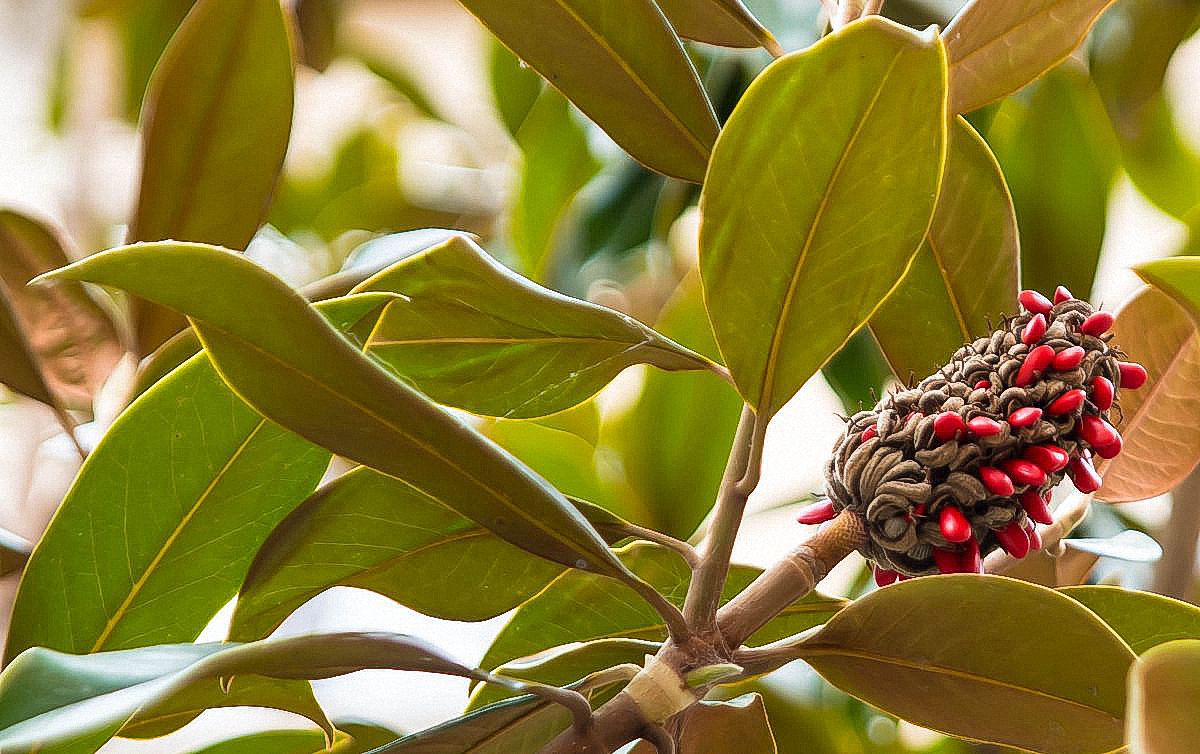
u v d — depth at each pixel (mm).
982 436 1703
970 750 2195
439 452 1670
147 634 1782
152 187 1868
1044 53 1804
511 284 1739
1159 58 2516
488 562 1791
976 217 1836
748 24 1819
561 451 2387
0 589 2254
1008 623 1693
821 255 1685
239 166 1871
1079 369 1714
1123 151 2832
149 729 1791
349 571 1784
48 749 1624
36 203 4066
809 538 1724
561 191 2912
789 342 1702
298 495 1779
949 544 1710
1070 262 2365
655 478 2301
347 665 1655
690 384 2246
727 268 1688
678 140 1786
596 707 1809
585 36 1764
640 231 2805
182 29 1839
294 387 1658
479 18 1767
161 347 1877
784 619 1831
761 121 1653
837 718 2234
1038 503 1710
